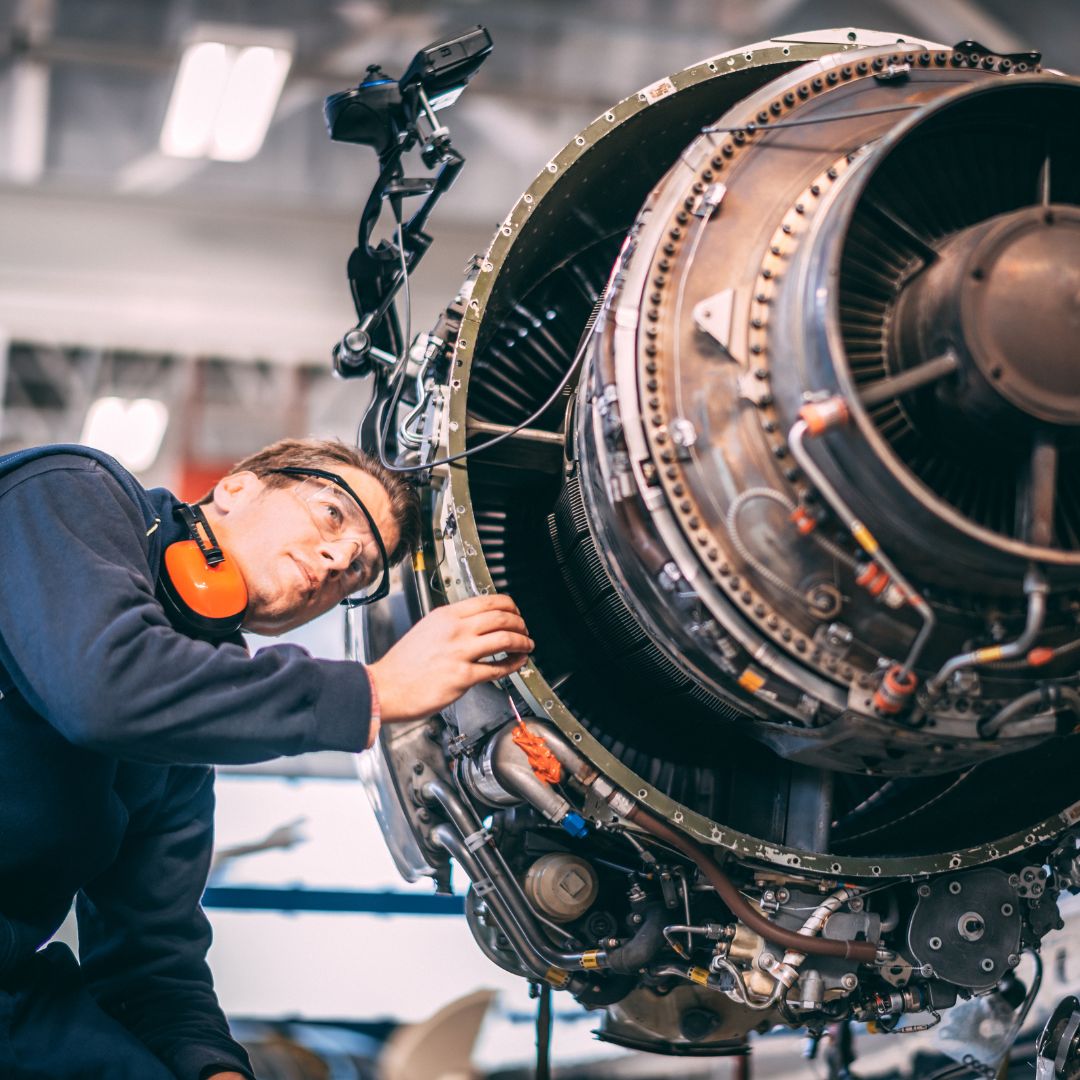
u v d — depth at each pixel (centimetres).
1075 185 212
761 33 847
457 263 1030
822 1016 231
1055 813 238
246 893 438
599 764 220
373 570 246
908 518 182
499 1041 362
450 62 255
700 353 205
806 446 191
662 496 204
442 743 255
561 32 857
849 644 197
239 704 194
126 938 252
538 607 253
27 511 204
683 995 258
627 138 247
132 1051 229
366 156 995
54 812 216
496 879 238
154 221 1023
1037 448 182
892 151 203
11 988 230
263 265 1036
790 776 236
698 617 203
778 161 213
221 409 1137
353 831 540
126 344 1072
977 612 195
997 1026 262
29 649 195
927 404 191
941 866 228
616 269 222
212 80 895
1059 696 195
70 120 954
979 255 183
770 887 225
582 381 228
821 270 187
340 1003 392
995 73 225
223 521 238
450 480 232
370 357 269
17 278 1011
